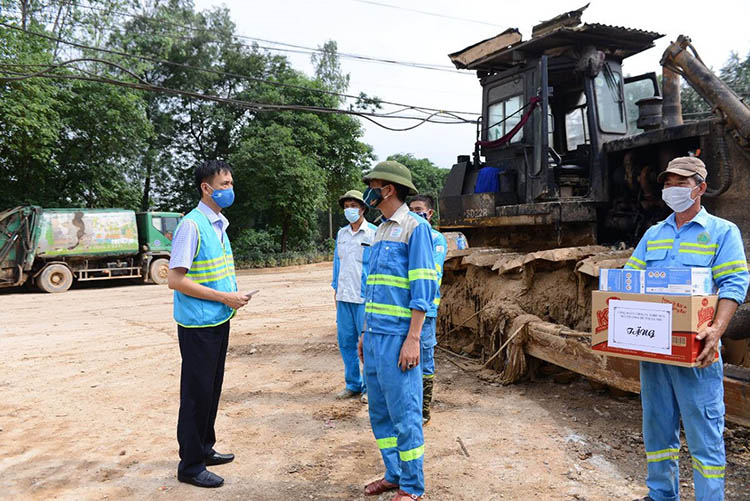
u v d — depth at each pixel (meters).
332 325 9.73
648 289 2.98
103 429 4.84
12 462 4.15
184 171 32.75
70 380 6.48
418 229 3.37
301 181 27.59
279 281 19.50
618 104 7.13
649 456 3.19
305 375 6.55
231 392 5.91
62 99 23.22
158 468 4.02
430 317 4.67
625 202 6.44
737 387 3.49
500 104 8.02
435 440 4.44
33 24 22.97
